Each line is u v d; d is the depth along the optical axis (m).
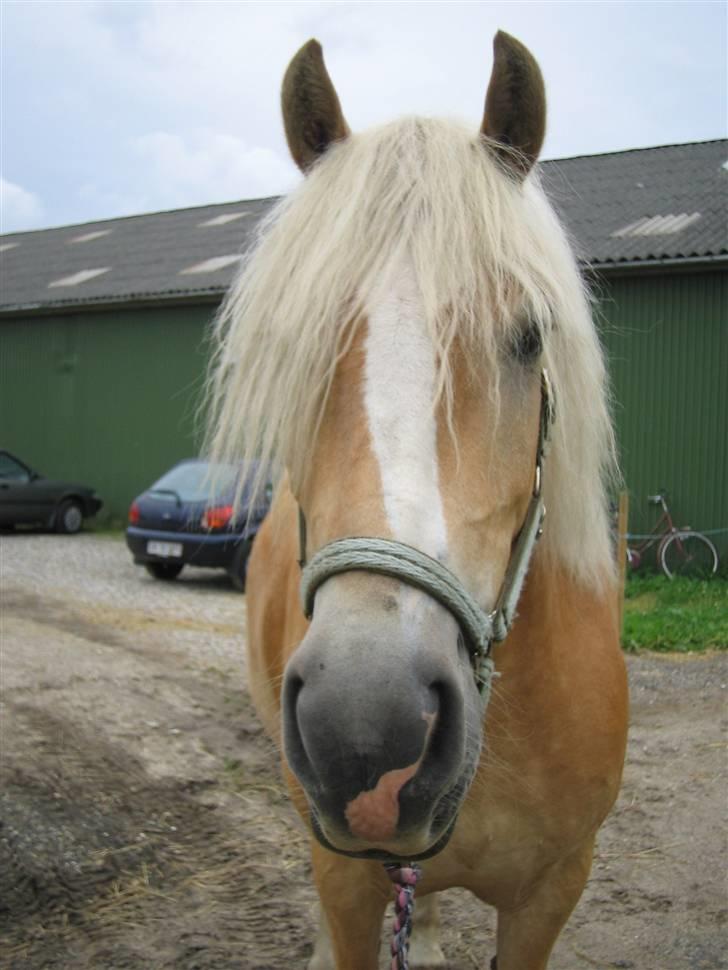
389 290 1.38
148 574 9.91
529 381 1.46
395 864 1.69
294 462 1.47
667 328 10.45
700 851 3.50
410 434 1.31
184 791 3.82
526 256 1.45
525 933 1.95
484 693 1.43
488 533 1.37
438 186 1.45
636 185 13.04
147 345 14.71
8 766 3.74
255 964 2.75
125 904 3.06
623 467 10.69
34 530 14.43
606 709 1.87
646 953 2.83
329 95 1.64
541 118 1.58
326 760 1.16
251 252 1.78
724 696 5.66
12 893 3.02
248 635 2.93
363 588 1.22
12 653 5.54
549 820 1.80
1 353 16.34
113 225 20.89
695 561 10.26
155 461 14.68
